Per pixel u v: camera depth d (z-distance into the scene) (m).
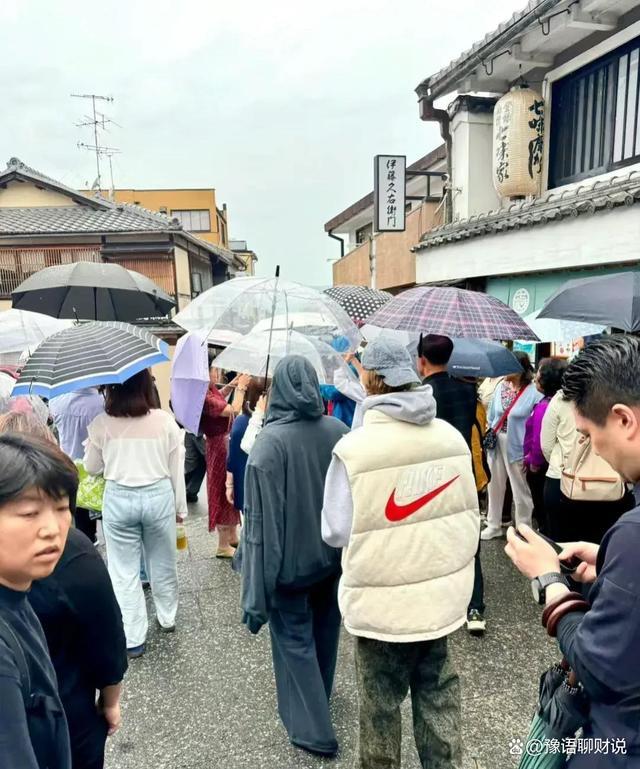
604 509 2.92
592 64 5.99
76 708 1.52
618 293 2.90
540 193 6.81
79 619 1.45
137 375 3.03
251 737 2.44
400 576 1.83
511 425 4.26
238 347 3.70
